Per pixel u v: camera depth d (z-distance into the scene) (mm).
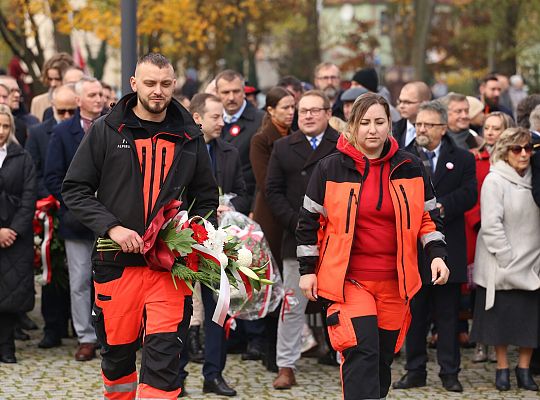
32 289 14539
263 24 53812
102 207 9320
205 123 13641
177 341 9297
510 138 13242
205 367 12609
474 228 14859
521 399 12789
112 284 9383
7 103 16547
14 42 35594
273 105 14242
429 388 13273
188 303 9492
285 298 13062
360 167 9992
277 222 13281
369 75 17500
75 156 9484
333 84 18844
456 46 62094
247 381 13453
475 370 14430
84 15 33750
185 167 9531
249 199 14352
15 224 14367
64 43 34875
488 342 13289
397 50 62562
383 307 10039
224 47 51094
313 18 64125
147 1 35969
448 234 13227
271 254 13273
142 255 9328
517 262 13203
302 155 13195
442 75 67312
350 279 9977
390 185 9961
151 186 9375
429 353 15547
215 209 9883
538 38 43312
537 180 13211
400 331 10148
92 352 14617
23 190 14609
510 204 13281
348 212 9914
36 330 16953
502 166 13359
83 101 14797
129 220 9344
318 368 14242
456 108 16141
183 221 9359
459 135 16219
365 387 9727
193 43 48031
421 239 10258
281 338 13117
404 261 9891
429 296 13336
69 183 9430
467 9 50281
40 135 15625
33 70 34344
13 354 14461
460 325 16016
